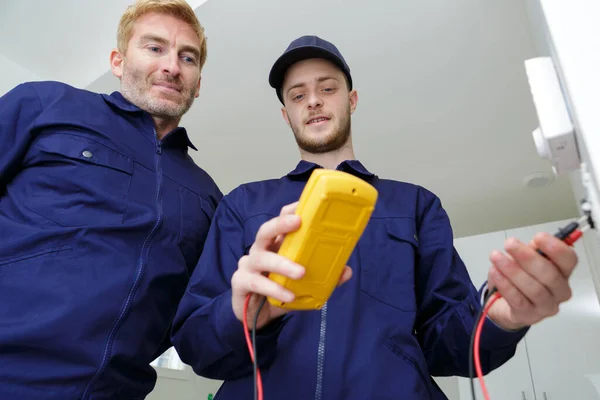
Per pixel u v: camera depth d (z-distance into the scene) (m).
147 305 0.84
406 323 0.72
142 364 0.85
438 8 1.46
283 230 0.46
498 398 2.16
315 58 1.03
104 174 0.88
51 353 0.71
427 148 2.17
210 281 0.74
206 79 1.78
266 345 0.61
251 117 1.99
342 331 0.69
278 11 1.49
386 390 0.64
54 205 0.82
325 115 0.99
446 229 0.86
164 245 0.89
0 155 0.85
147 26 1.05
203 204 1.02
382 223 0.84
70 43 1.81
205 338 0.62
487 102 1.85
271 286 0.47
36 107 0.92
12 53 1.86
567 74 0.34
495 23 1.49
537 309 0.47
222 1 1.46
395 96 1.84
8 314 0.71
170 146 1.06
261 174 2.45
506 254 0.45
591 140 0.31
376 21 1.52
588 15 0.35
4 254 0.76
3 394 0.66
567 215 2.68
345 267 0.51
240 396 0.68
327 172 0.46
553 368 2.10
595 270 1.46
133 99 1.03
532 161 2.21
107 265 0.79
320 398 0.64
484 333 0.57
